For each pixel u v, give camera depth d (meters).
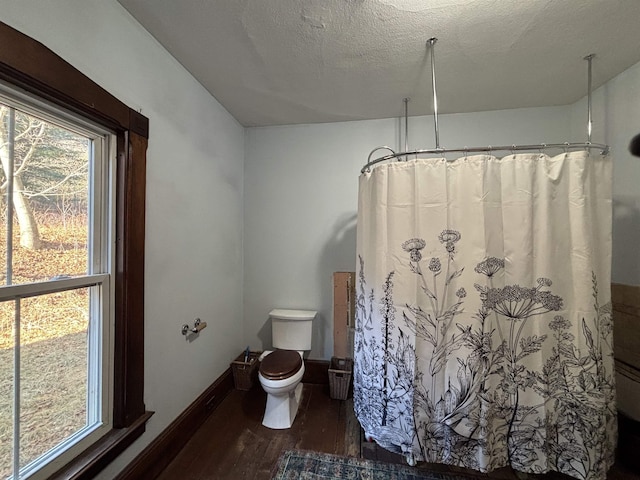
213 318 1.95
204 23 1.25
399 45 1.40
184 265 1.61
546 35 1.32
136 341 1.21
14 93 0.82
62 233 0.99
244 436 1.65
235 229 2.30
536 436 1.19
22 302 0.87
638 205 1.53
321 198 2.36
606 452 1.17
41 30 0.86
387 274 1.35
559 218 1.22
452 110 2.12
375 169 1.42
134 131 1.20
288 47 1.42
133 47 1.22
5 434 0.83
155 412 1.36
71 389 1.02
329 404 2.00
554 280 1.20
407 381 1.27
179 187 1.56
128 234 1.17
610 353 1.21
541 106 2.06
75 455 1.00
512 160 1.23
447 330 1.24
